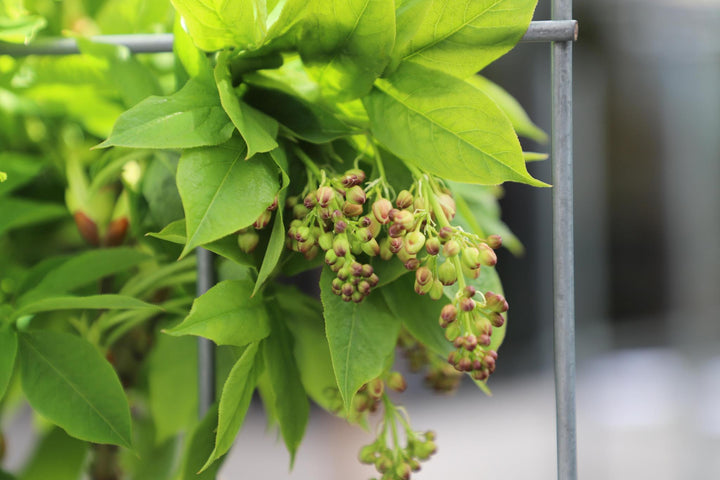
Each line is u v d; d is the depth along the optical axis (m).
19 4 0.52
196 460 0.47
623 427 2.15
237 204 0.43
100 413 0.46
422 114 0.44
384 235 0.45
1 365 0.47
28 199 0.58
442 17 0.44
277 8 0.47
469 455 2.12
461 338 0.43
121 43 0.48
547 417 2.25
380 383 0.47
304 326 0.50
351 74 0.45
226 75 0.45
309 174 0.45
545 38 0.44
